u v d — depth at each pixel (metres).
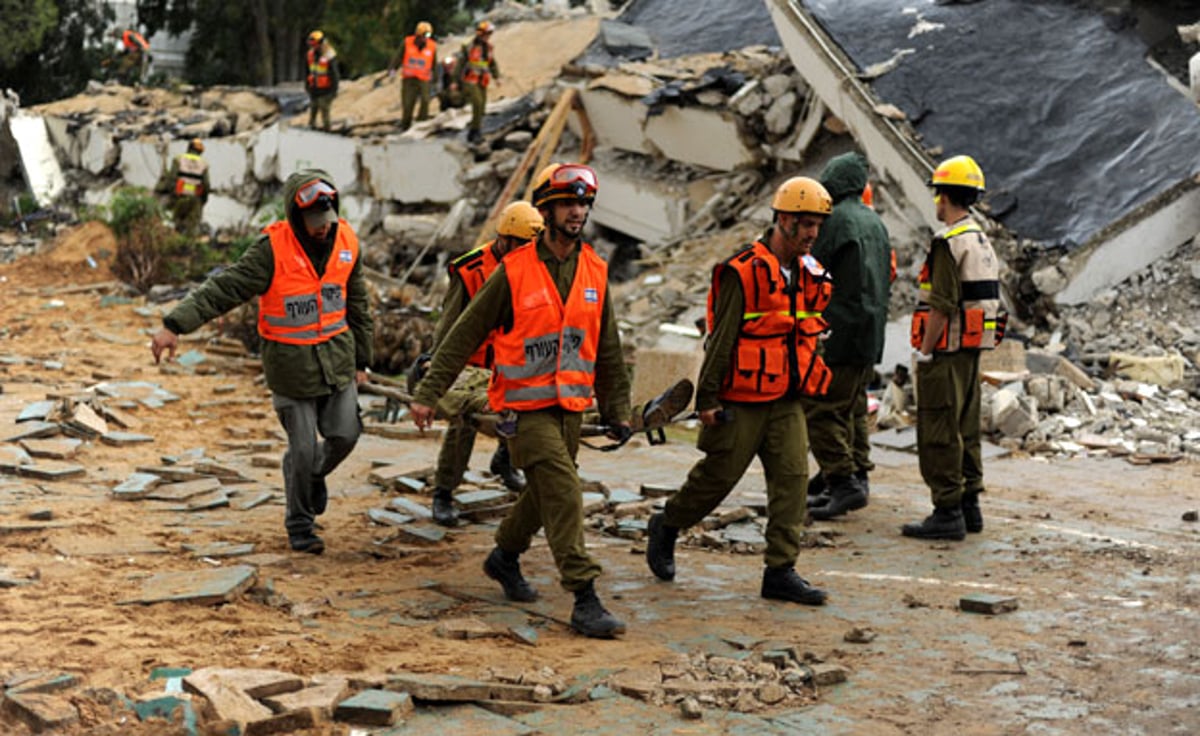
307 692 5.05
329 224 7.55
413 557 7.79
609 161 22.64
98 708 4.88
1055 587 7.34
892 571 7.76
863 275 9.06
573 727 4.99
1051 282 15.50
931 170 16.81
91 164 33.91
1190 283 15.48
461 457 8.69
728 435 6.93
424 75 26.03
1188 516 9.40
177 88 35.66
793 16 19.58
